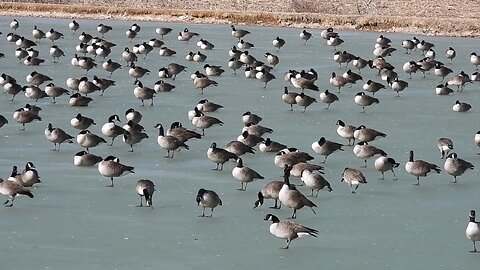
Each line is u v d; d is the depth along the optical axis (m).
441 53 78.31
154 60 71.81
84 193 38.31
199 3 104.69
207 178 40.72
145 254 31.53
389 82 63.44
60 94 56.06
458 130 50.78
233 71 67.69
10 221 34.78
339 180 40.66
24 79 62.62
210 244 32.59
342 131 46.38
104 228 34.12
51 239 32.94
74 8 97.25
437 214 36.47
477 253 32.28
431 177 41.62
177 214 35.78
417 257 31.75
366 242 33.12
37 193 38.25
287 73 62.72
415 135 49.34
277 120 52.19
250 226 34.53
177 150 45.41
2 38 81.38
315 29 91.75
